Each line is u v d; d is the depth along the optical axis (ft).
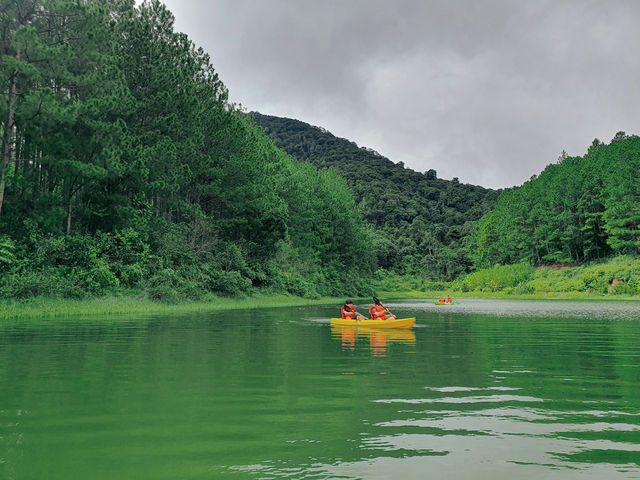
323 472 11.78
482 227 397.19
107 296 81.15
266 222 142.72
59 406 18.24
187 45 119.44
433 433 15.15
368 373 25.81
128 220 99.30
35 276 72.02
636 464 12.48
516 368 27.76
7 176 76.69
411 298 251.19
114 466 12.10
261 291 135.85
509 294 249.55
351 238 248.11
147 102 104.53
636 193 248.52
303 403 18.99
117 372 25.41
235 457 12.82
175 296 91.66
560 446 13.94
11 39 73.10
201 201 138.41
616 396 20.58
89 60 82.74
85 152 87.20
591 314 88.94
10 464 12.19
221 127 129.08
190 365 27.81
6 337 41.22
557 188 301.63
